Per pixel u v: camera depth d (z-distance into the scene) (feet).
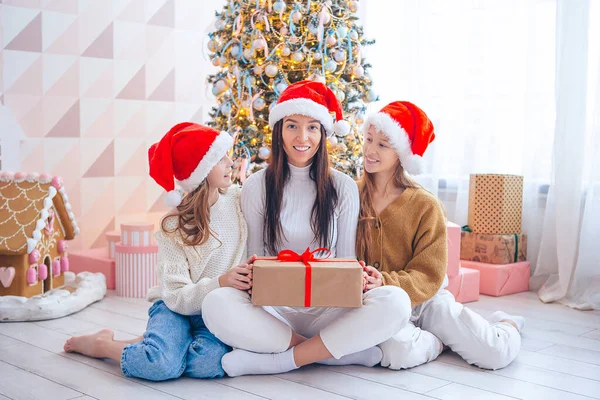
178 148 7.02
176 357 6.54
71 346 7.37
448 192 12.28
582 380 6.83
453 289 10.06
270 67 8.84
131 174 12.43
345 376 6.77
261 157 8.96
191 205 7.12
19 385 6.35
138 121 12.43
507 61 11.42
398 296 6.57
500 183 10.94
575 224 10.33
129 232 10.30
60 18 11.33
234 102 9.41
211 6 13.26
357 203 7.48
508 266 10.83
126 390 6.27
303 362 6.69
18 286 8.97
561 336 8.52
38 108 11.21
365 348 6.63
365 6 13.08
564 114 10.39
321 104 7.27
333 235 7.41
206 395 6.17
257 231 7.35
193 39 13.05
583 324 9.16
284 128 7.23
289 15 8.86
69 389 6.27
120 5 12.01
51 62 11.28
